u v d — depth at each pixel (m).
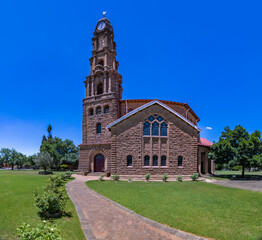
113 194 17.92
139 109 30.31
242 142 31.73
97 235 9.31
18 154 65.94
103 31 43.91
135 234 9.56
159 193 18.25
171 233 9.74
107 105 39.25
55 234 6.21
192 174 30.23
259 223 10.29
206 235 9.18
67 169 63.91
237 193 17.84
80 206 14.09
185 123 31.39
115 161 29.47
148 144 30.11
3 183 19.95
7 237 8.11
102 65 43.34
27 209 11.88
